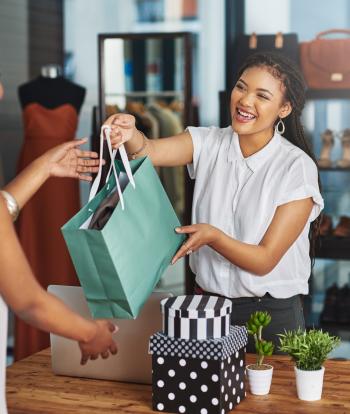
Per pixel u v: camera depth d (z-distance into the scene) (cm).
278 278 308
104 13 620
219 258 309
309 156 316
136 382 263
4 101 625
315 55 561
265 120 297
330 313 569
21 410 240
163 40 604
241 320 312
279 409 237
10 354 614
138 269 243
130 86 608
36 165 260
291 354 246
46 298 210
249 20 603
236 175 309
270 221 300
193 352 232
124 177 260
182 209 598
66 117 571
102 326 224
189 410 234
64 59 626
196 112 603
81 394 253
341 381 261
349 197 596
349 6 590
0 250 201
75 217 238
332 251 560
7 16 621
